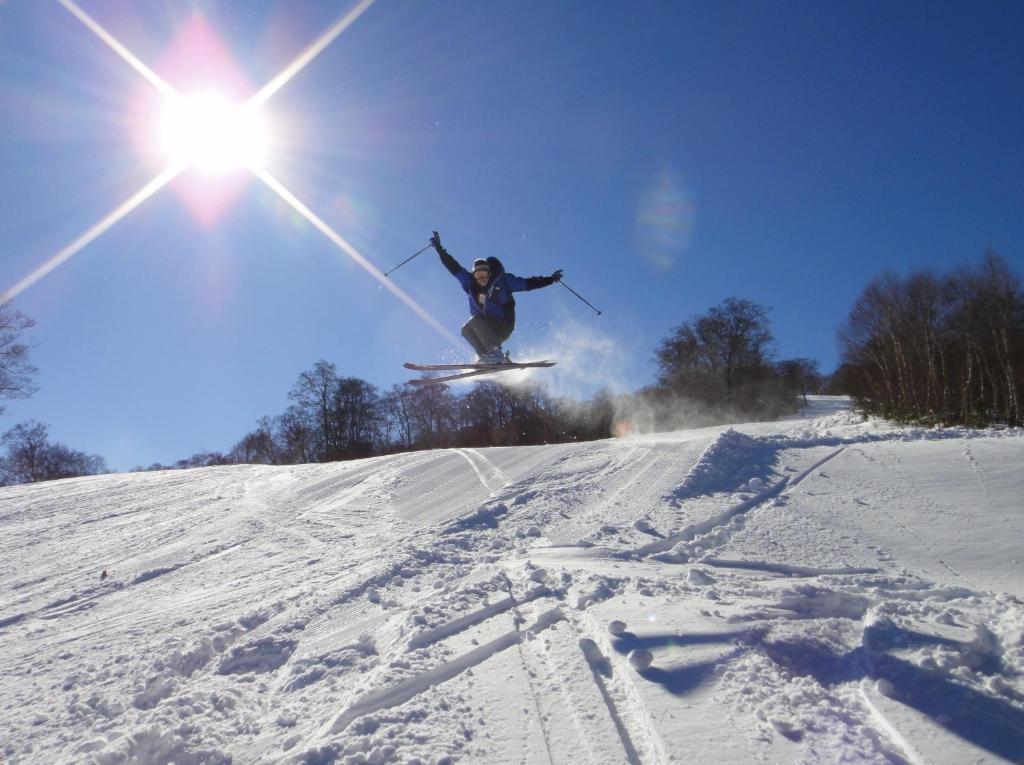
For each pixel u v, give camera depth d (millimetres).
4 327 27875
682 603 5734
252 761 4055
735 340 48469
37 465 55000
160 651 6195
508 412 40906
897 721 3615
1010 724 3553
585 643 5031
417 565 8211
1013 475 9453
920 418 19891
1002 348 22891
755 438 12570
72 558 11305
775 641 4758
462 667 4973
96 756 4117
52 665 6363
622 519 9422
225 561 10109
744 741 3566
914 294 27797
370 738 3953
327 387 49062
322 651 5703
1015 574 6738
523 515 10234
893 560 7387
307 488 15047
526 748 3773
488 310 9477
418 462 15883
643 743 3732
